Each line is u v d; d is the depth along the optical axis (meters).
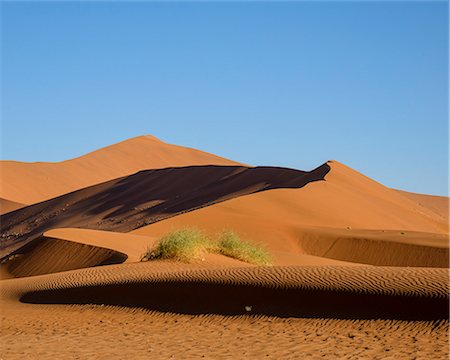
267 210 72.00
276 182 103.69
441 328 15.52
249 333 16.83
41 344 16.38
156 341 16.39
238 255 31.73
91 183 170.00
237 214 67.81
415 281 18.08
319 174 94.81
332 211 76.50
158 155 189.62
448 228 93.62
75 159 178.88
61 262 41.72
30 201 152.12
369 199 87.25
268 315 18.38
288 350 14.69
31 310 22.25
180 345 15.75
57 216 120.50
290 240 60.75
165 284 21.59
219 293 20.25
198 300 20.34
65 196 131.50
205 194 109.81
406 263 55.22
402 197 105.50
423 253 55.41
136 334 17.50
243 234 61.31
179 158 191.12
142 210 110.38
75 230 49.31
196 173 124.88
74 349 15.59
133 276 23.55
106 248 40.66
